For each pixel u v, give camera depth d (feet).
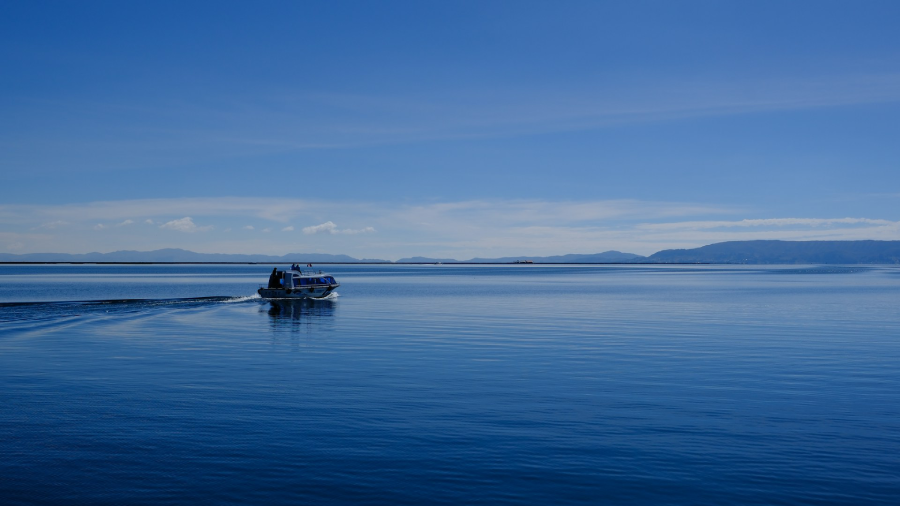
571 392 65.67
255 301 196.54
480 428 52.42
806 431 51.83
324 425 53.11
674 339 108.78
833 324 134.41
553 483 41.11
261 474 42.39
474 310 172.14
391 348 97.35
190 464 44.09
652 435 50.65
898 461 44.88
